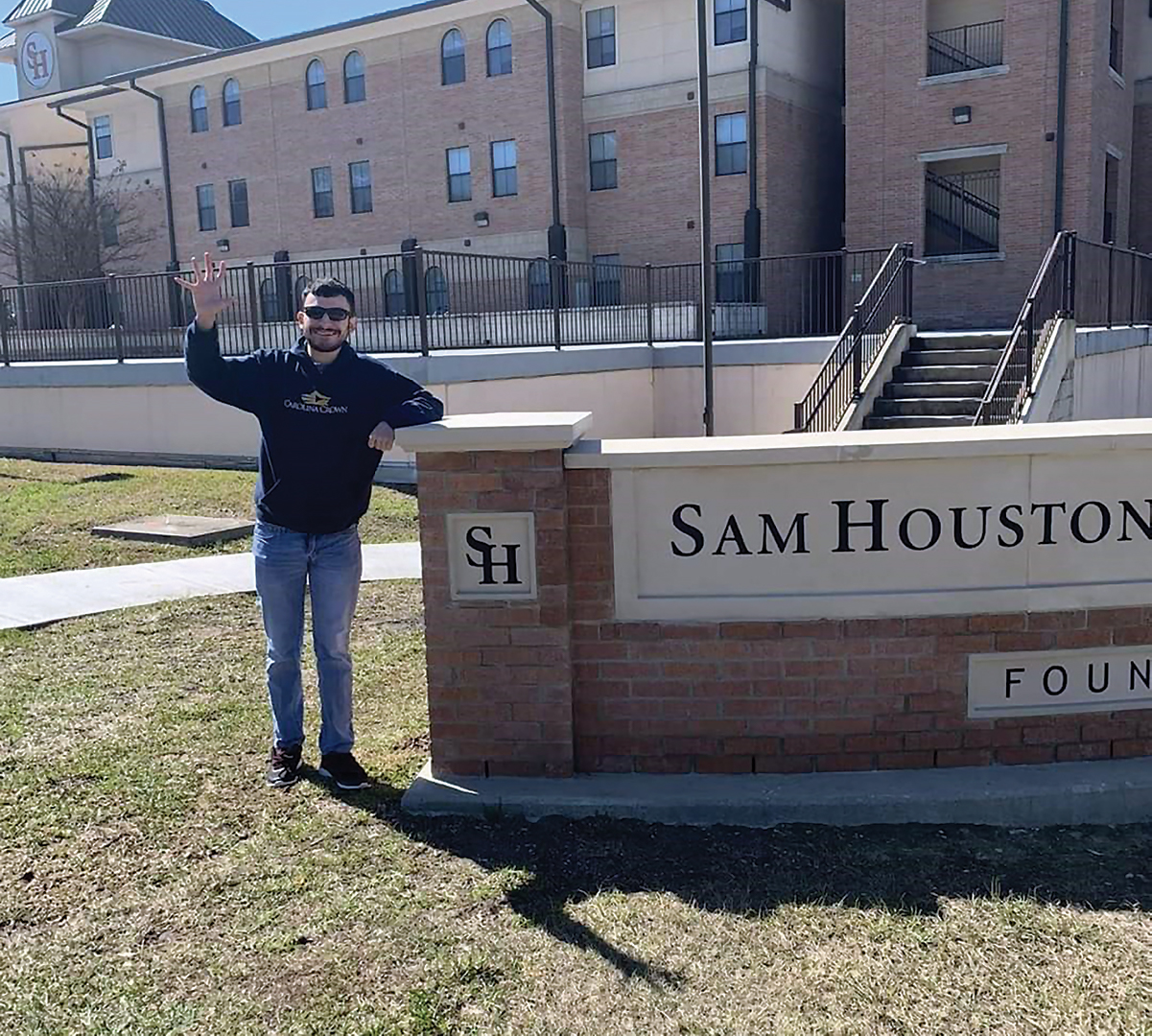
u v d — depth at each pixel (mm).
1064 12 22203
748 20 25734
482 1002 2975
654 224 27797
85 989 3062
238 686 5652
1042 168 22844
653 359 16531
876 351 13148
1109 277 14586
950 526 4074
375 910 3428
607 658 4211
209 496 11141
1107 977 3027
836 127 29125
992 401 10672
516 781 4203
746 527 4094
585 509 4133
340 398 4094
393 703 5402
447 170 30094
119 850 3840
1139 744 4230
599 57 28141
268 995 3025
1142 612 4133
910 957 3135
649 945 3217
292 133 32594
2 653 6262
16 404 15734
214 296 3967
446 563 4160
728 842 3834
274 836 3936
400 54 30375
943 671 4137
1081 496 4055
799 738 4184
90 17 39438
